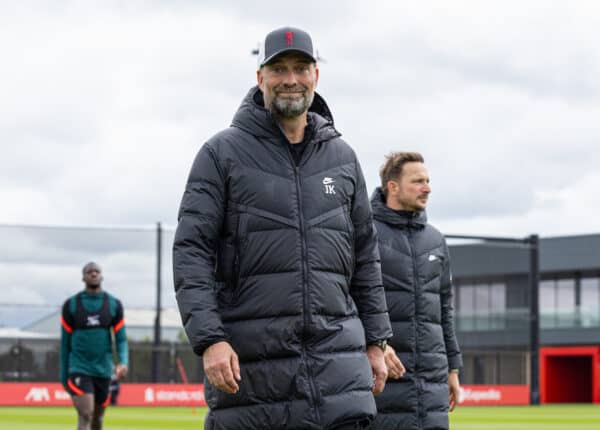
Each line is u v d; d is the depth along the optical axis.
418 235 9.49
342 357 6.19
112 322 16.03
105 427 25.31
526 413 36.03
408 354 9.22
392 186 9.48
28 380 36.28
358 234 6.62
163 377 37.81
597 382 60.69
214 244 6.29
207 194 6.26
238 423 6.15
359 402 6.16
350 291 6.70
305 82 6.27
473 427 26.69
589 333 61.97
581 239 62.88
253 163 6.27
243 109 6.41
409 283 9.31
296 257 6.17
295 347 6.11
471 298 64.44
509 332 52.91
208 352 6.03
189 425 26.23
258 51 6.45
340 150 6.52
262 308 6.13
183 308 6.14
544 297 65.00
